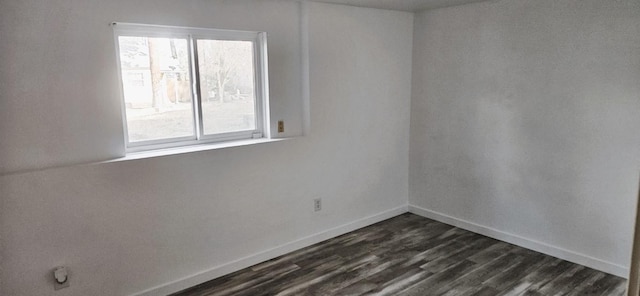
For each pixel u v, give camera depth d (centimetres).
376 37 376
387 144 407
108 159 252
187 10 270
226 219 301
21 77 218
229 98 310
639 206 66
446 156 394
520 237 346
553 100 309
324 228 367
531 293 272
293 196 339
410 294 274
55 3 222
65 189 232
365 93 378
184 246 283
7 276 221
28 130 223
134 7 249
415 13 399
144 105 271
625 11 266
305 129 345
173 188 272
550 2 300
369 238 371
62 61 229
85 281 246
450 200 398
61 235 234
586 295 268
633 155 274
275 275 303
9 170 221
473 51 355
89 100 240
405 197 435
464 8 355
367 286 285
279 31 318
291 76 331
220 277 302
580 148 299
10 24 211
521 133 332
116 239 254
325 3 334
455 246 350
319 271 308
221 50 299
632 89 269
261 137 332
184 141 293
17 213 220
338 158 367
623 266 288
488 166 360
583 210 304
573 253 314
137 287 266
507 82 335
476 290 277
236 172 301
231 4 289
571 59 294
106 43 242
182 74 284
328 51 343
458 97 374
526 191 336
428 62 395
